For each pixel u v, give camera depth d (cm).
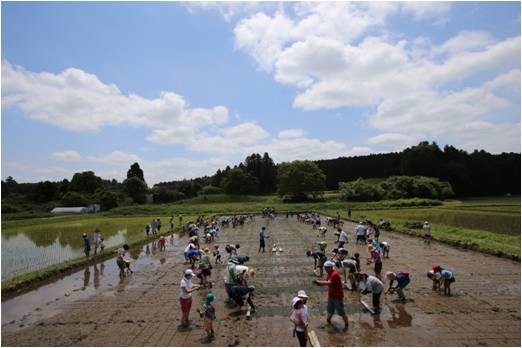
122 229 4347
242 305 1173
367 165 14400
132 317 1176
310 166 10762
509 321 1041
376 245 1861
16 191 14600
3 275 1886
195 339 973
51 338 1021
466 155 11650
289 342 934
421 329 993
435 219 4281
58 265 1958
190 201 11419
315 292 1377
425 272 1669
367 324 1037
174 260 2223
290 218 5853
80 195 10544
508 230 3170
